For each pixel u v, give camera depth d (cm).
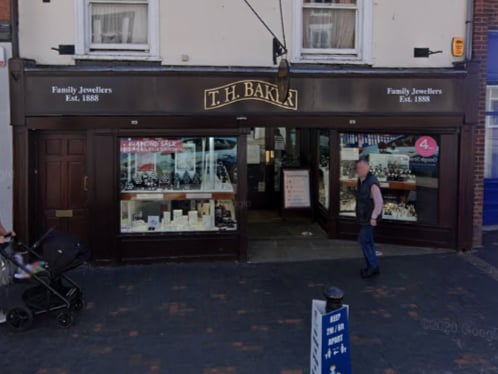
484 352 506
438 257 826
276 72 785
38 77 750
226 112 786
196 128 789
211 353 505
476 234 880
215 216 824
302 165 1153
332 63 824
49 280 575
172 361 489
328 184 980
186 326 569
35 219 796
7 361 492
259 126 796
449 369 473
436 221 872
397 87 815
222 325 571
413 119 826
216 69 781
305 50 834
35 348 519
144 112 771
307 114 803
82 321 584
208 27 795
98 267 788
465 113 827
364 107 812
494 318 588
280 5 783
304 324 573
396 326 566
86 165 801
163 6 786
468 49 840
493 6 943
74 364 485
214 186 820
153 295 665
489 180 1020
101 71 757
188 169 816
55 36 768
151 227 814
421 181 883
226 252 813
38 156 797
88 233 804
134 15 805
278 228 1040
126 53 791
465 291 673
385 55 834
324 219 1014
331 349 392
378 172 912
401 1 829
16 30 750
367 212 723
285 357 496
